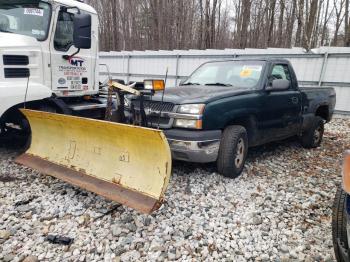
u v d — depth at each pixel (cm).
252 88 527
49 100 561
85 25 542
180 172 500
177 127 449
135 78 1764
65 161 436
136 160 361
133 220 348
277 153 659
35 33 554
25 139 665
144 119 467
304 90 654
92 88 665
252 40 2861
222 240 319
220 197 415
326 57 1167
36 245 302
